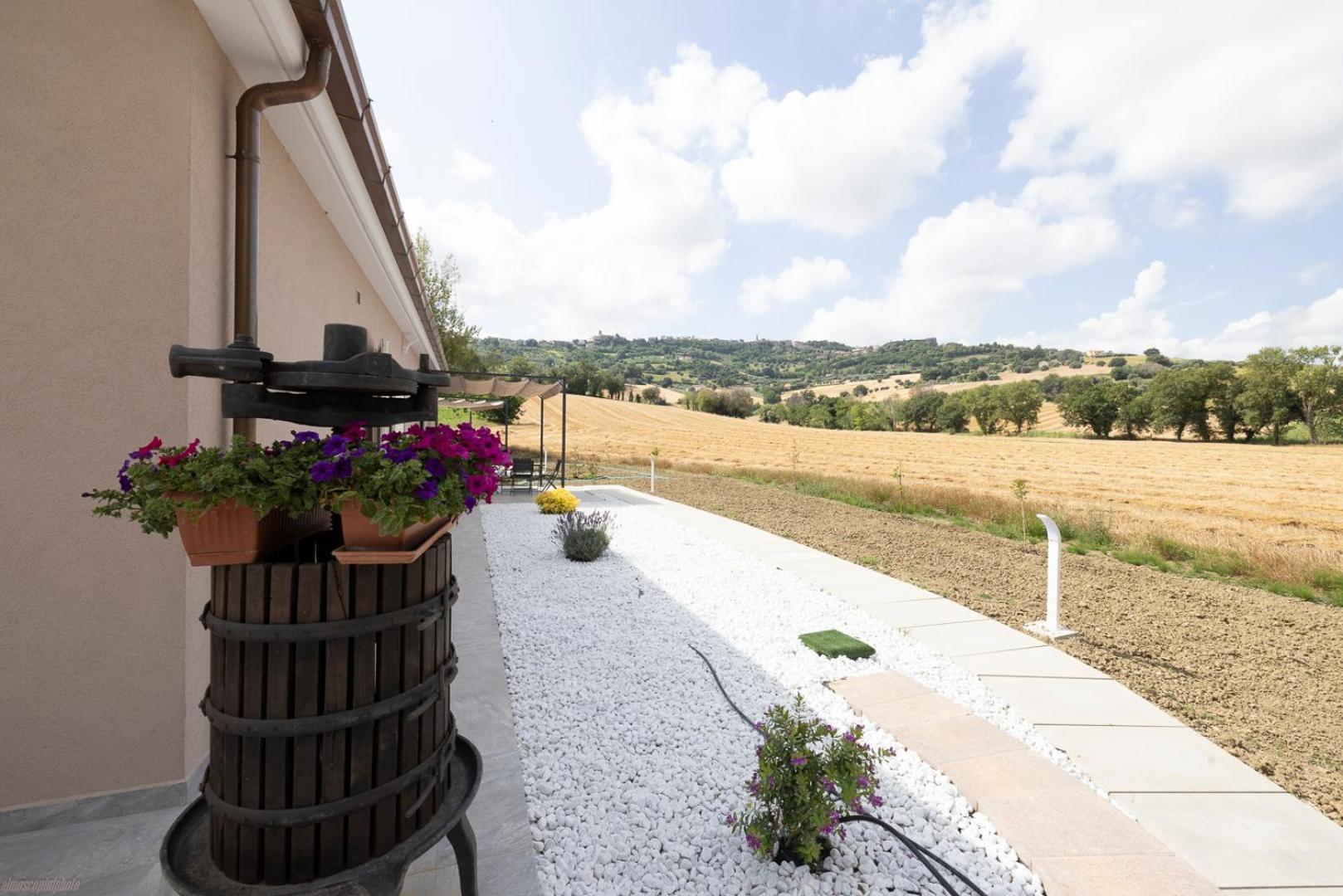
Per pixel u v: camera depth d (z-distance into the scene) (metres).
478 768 1.75
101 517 2.07
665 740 2.96
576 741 2.91
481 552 6.97
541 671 3.74
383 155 3.83
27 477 1.99
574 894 1.94
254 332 2.57
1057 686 3.74
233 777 1.29
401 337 9.78
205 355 1.33
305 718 1.27
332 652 1.28
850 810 2.36
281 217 3.34
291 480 1.26
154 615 2.16
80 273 2.04
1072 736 3.11
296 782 1.27
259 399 1.46
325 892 1.28
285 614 1.26
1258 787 2.65
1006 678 3.86
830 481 17.88
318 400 1.53
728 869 2.07
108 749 2.11
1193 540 9.49
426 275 22.11
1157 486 23.19
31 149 1.98
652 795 2.49
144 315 2.12
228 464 1.25
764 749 2.15
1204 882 1.99
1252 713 3.53
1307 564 7.62
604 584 5.81
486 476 1.50
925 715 3.23
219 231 2.42
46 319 2.00
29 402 1.99
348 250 5.23
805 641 4.35
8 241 1.96
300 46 2.50
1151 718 3.33
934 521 11.80
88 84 2.04
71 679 2.06
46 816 2.04
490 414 27.55
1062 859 2.09
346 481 1.30
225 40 2.37
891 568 7.23
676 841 2.22
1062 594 6.24
